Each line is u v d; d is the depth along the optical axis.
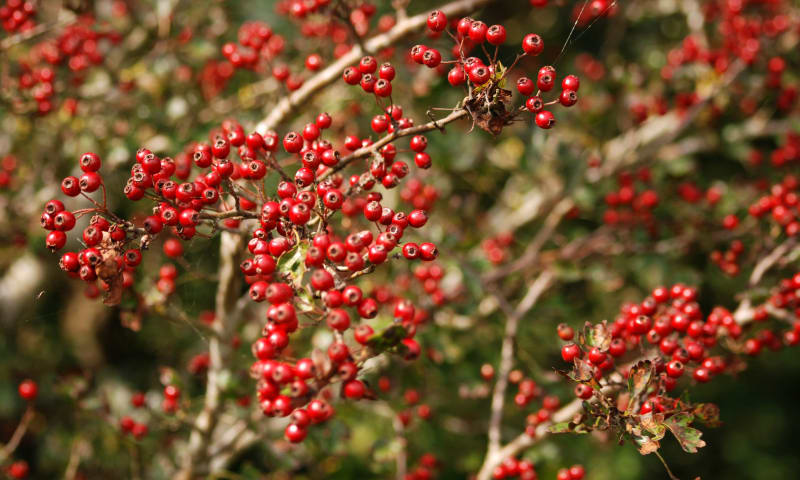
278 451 4.03
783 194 3.75
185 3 5.51
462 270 4.27
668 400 2.37
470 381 4.52
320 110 4.70
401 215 2.21
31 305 6.02
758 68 5.16
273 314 2.01
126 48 5.37
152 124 4.84
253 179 2.35
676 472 9.09
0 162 5.25
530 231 6.20
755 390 10.12
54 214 2.15
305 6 3.36
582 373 2.29
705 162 6.87
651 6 6.31
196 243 4.26
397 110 2.44
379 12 5.79
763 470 9.26
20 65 4.35
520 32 7.39
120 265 2.17
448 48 5.11
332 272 2.12
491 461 3.67
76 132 4.89
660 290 2.85
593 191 5.29
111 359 6.59
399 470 4.31
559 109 5.79
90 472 5.29
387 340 2.02
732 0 5.14
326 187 2.22
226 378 3.47
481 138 5.54
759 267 3.53
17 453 5.95
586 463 5.73
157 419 4.05
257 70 4.10
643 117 5.44
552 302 4.68
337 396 3.64
